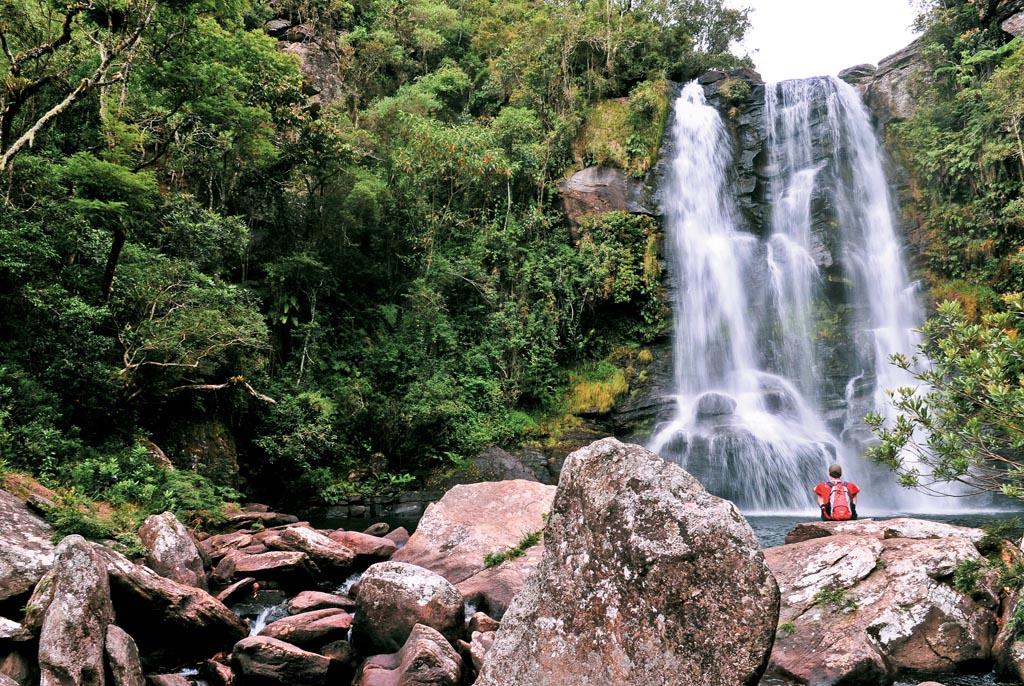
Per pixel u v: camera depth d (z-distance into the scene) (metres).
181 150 19.55
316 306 22.61
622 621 2.87
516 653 3.09
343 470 19.78
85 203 13.09
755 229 28.09
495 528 9.64
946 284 24.12
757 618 2.67
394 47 33.75
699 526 2.87
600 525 3.09
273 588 9.15
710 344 25.70
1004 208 22.97
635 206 27.05
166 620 6.69
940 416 5.54
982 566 5.62
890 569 6.42
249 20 31.94
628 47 31.00
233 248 18.69
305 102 23.34
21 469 10.48
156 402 15.52
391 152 26.16
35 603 5.73
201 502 12.88
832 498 9.02
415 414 20.69
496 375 23.67
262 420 18.81
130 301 14.81
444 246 26.19
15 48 14.48
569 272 25.27
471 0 37.62
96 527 8.53
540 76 29.97
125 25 15.06
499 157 25.67
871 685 5.60
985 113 24.38
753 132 29.81
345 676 6.46
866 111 28.64
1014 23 25.44
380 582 6.86
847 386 23.22
